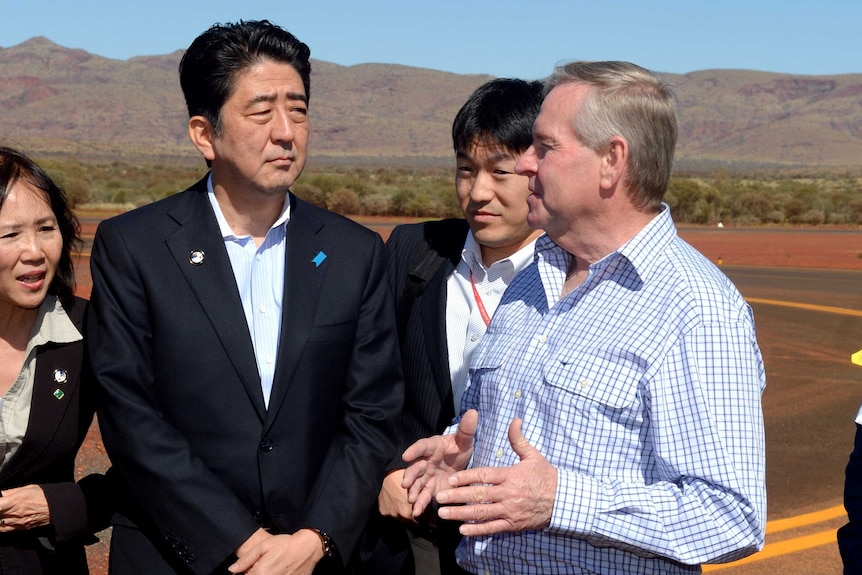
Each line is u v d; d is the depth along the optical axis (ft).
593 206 7.54
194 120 8.55
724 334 6.97
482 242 9.57
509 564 7.72
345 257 9.07
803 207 143.33
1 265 8.27
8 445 8.66
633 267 7.46
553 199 7.61
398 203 134.41
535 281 8.59
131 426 8.19
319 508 8.48
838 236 104.01
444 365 9.78
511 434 7.16
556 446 7.41
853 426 23.62
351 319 8.96
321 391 8.74
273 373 8.64
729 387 6.91
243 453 8.41
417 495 8.41
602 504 7.00
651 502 6.95
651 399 7.05
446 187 175.32
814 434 22.82
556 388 7.42
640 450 7.20
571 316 7.69
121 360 8.32
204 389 8.36
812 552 15.46
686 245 7.79
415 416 10.03
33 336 8.77
